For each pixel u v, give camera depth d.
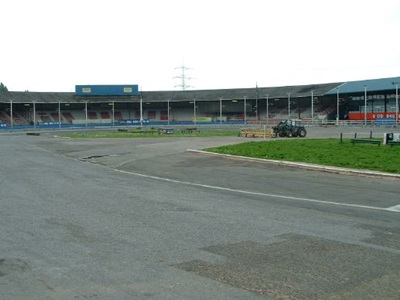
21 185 15.52
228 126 91.38
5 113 99.56
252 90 104.62
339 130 61.84
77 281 6.23
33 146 37.91
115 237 8.53
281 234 8.80
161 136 50.56
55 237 8.54
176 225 9.52
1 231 9.00
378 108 86.62
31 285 6.09
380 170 17.62
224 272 6.61
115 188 14.91
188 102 108.94
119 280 6.27
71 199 12.69
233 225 9.54
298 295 5.75
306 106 97.56
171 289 5.95
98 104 108.75
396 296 5.72
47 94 103.94
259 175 18.00
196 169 20.30
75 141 43.72
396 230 9.17
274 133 48.19
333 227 9.40
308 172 18.61
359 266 6.88
